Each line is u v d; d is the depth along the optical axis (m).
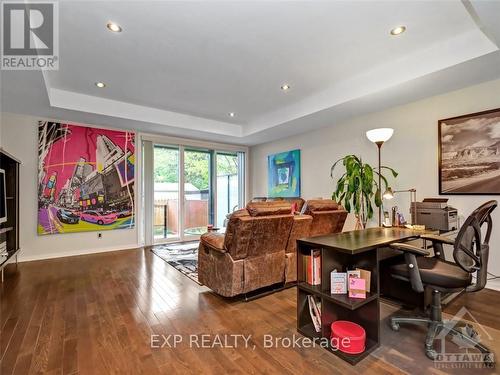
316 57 2.72
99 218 4.50
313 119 4.12
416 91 3.00
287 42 2.44
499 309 2.27
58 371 1.50
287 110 4.25
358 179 3.33
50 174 4.08
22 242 3.88
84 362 1.58
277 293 2.70
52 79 3.20
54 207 4.11
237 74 3.11
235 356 1.65
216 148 5.98
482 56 2.24
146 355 1.66
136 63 2.82
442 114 3.09
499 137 2.66
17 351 1.69
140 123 4.38
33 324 2.04
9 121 3.79
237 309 2.32
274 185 5.70
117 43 2.43
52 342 1.79
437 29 2.25
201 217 5.89
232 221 2.29
